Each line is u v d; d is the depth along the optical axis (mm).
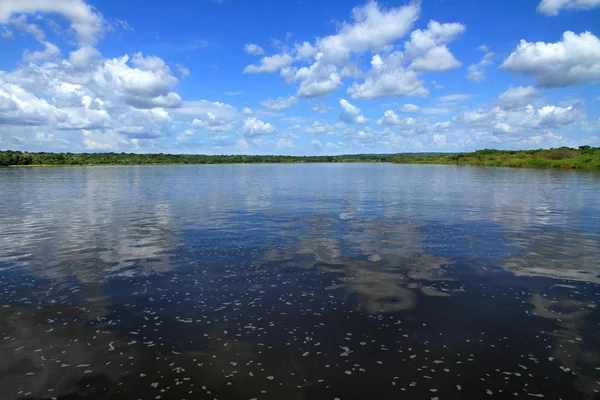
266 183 59156
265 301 10273
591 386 6711
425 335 8445
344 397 6434
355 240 17406
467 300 10312
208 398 6410
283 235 18562
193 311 9664
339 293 10828
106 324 8977
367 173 97875
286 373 7082
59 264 13703
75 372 7125
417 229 19953
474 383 6805
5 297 10602
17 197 38031
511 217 23672
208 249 15828
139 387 6695
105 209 28531
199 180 68500
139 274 12547
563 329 8703
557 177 66125
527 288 11188
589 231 19281
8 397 6434
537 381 6863
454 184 52844
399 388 6664
